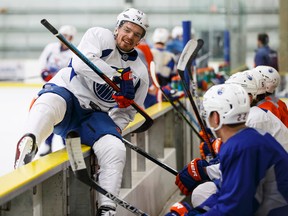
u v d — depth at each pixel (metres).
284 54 14.77
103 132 6.30
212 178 5.99
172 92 10.38
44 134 6.34
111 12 29.06
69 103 6.58
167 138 10.66
